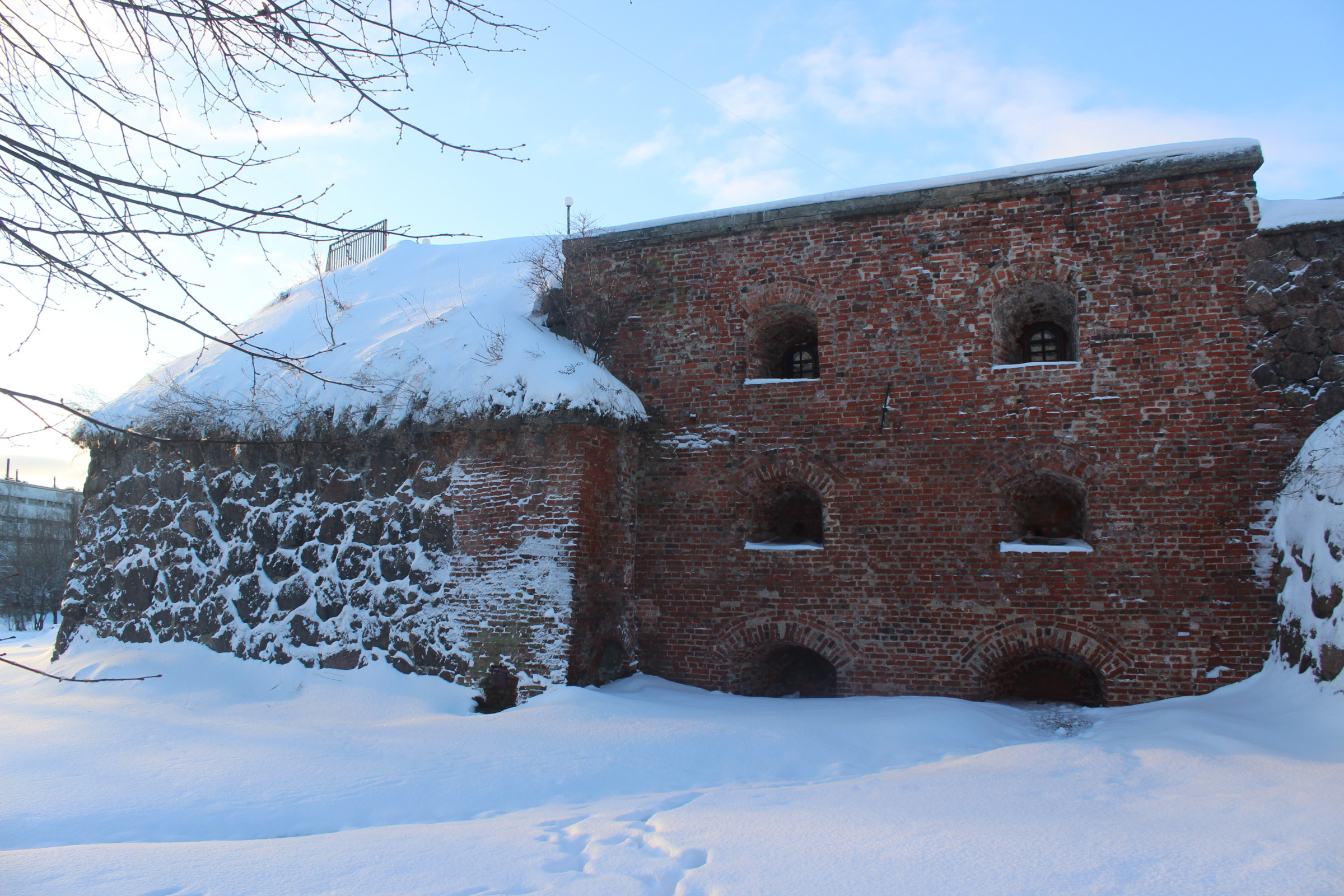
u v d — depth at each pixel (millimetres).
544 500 11195
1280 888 4148
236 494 13273
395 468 12180
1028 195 11203
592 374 11656
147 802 7066
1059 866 4621
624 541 12039
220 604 12906
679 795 7027
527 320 12977
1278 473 9891
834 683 12102
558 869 5102
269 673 12086
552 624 10797
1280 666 9211
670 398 12500
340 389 12438
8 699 11961
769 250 12352
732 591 11766
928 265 11531
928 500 11078
